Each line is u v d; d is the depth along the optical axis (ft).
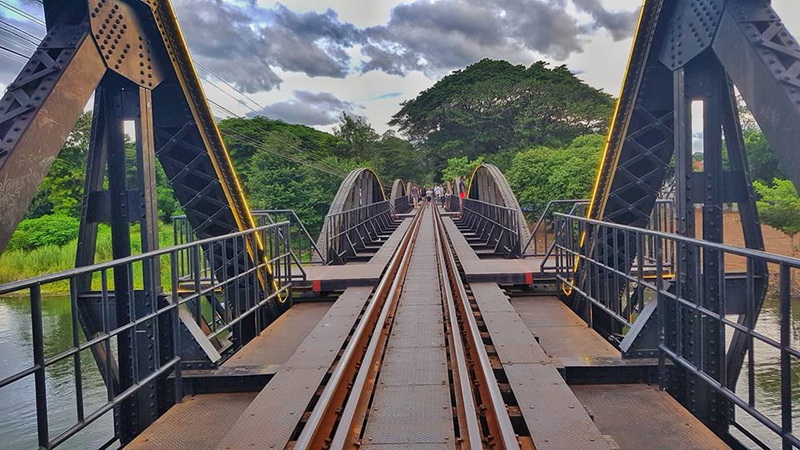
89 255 17.37
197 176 21.03
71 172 115.44
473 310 25.27
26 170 11.25
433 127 242.99
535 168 122.31
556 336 20.48
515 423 13.19
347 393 15.85
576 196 110.11
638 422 13.42
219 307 23.04
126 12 15.26
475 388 15.97
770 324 49.34
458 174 196.03
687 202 15.93
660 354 15.78
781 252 71.10
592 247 22.24
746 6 13.12
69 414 37.76
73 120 12.84
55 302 74.59
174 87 18.54
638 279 17.46
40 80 12.46
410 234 65.92
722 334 12.41
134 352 13.78
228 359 18.63
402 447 11.82
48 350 51.60
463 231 83.87
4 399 40.14
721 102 15.83
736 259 74.23
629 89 19.36
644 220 21.85
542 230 122.62
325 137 219.00
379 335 19.74
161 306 16.78
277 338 21.66
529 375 15.17
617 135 20.44
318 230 133.08
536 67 236.63
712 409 15.37
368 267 35.50
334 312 24.13
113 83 15.89
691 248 15.47
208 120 19.74
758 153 77.10
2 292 9.18
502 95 207.92
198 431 13.71
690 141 15.94
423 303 27.09
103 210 16.58
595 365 16.21
